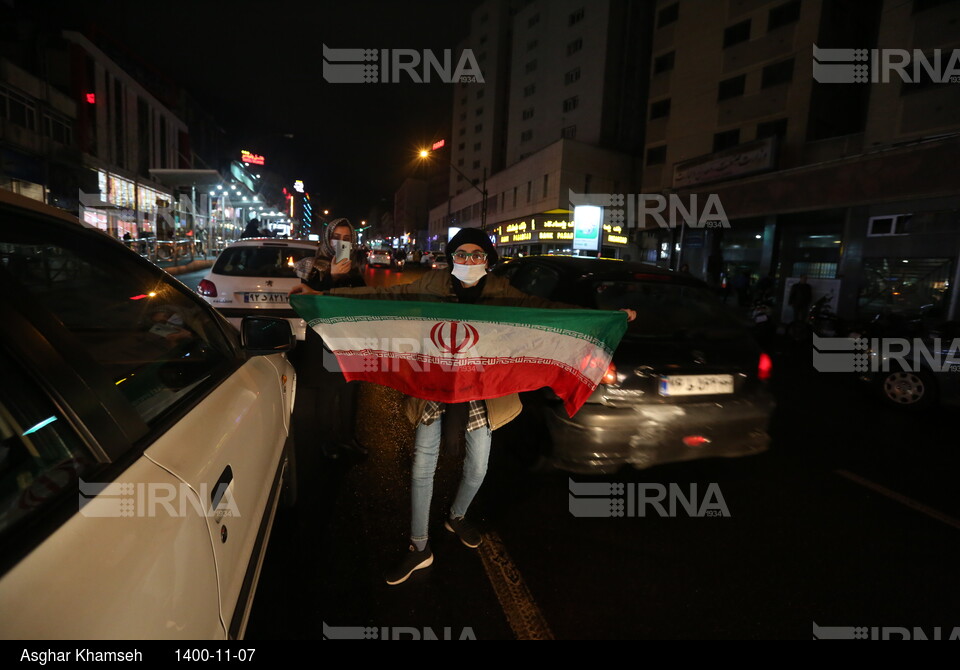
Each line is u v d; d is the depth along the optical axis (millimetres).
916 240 12711
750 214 17859
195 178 21422
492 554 2510
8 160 19875
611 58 36562
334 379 3365
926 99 14539
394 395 5121
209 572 1103
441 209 72000
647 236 25125
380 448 3691
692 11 24500
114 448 972
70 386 938
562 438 2896
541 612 2123
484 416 2270
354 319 2184
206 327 1882
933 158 12281
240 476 1436
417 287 2328
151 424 1167
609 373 2826
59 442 882
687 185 21047
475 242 2281
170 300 1733
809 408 5559
